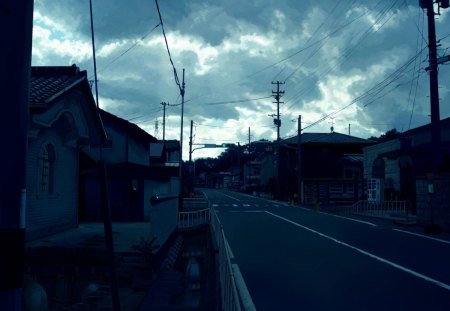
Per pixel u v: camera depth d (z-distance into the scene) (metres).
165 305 7.38
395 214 26.28
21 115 2.45
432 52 19.22
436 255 12.46
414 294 8.09
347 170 50.53
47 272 9.13
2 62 2.40
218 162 153.50
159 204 12.66
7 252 2.35
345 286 8.75
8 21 2.44
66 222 16.59
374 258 12.00
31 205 13.44
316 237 16.72
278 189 51.91
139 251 11.29
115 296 4.34
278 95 52.56
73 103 14.75
